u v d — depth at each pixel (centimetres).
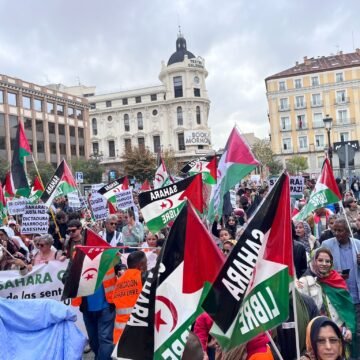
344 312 543
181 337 363
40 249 757
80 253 617
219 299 344
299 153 7838
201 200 794
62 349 497
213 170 1154
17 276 716
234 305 344
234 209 1346
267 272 354
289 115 7900
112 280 635
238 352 383
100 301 629
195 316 367
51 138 6519
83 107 7206
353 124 7569
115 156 8919
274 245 358
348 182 1897
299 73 7812
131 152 6316
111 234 890
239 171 738
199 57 8625
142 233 1073
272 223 359
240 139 743
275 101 7988
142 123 8812
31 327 501
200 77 8638
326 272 548
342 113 7644
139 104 8756
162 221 793
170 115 8600
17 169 1174
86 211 1625
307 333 360
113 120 8994
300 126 7825
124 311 605
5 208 1354
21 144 1178
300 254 695
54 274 727
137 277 609
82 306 639
